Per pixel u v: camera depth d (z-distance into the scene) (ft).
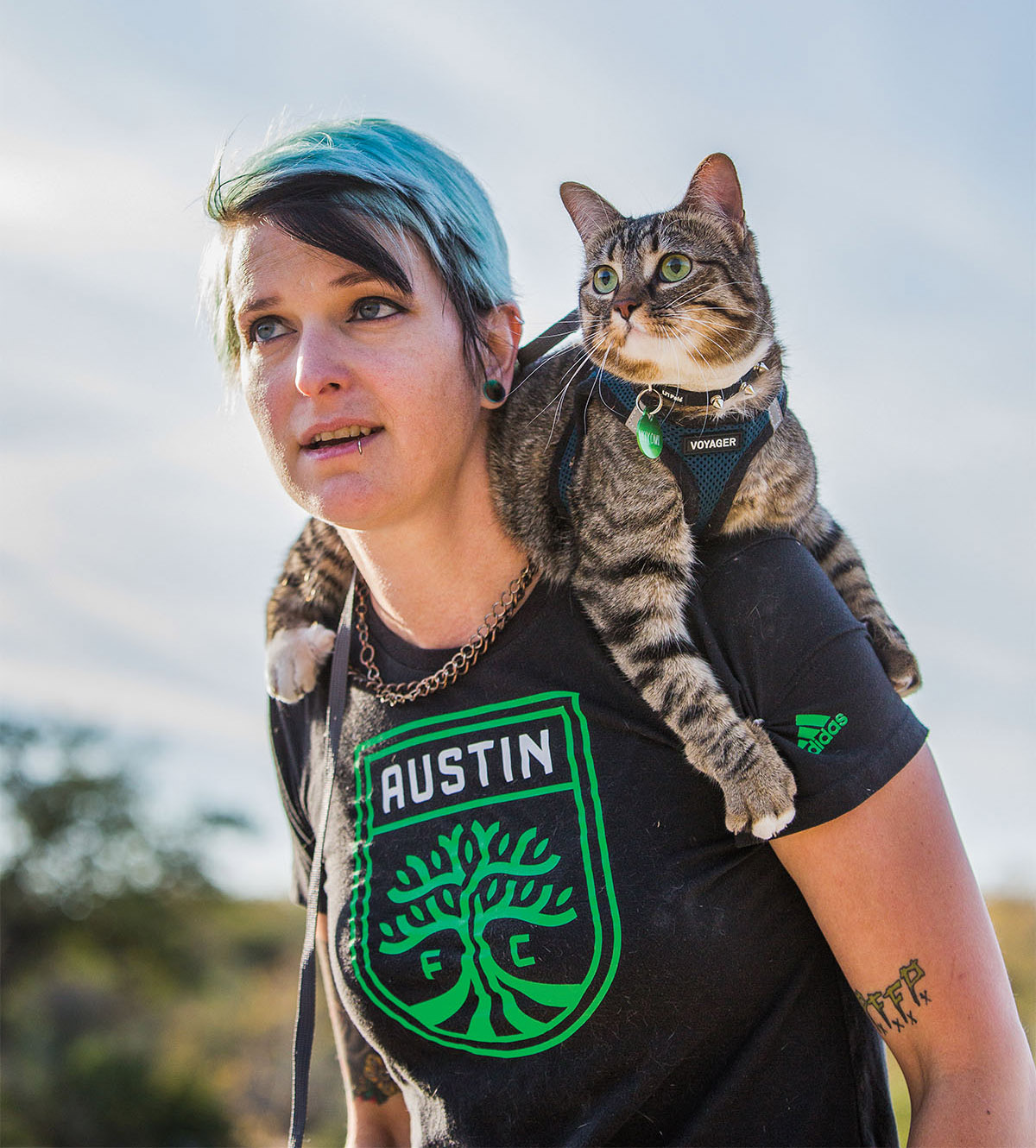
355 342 6.36
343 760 6.83
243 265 6.62
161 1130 64.28
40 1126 62.90
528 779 6.22
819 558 8.14
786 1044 5.89
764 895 5.98
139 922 87.20
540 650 6.55
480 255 6.95
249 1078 70.28
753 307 8.97
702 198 9.43
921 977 5.64
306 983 6.50
